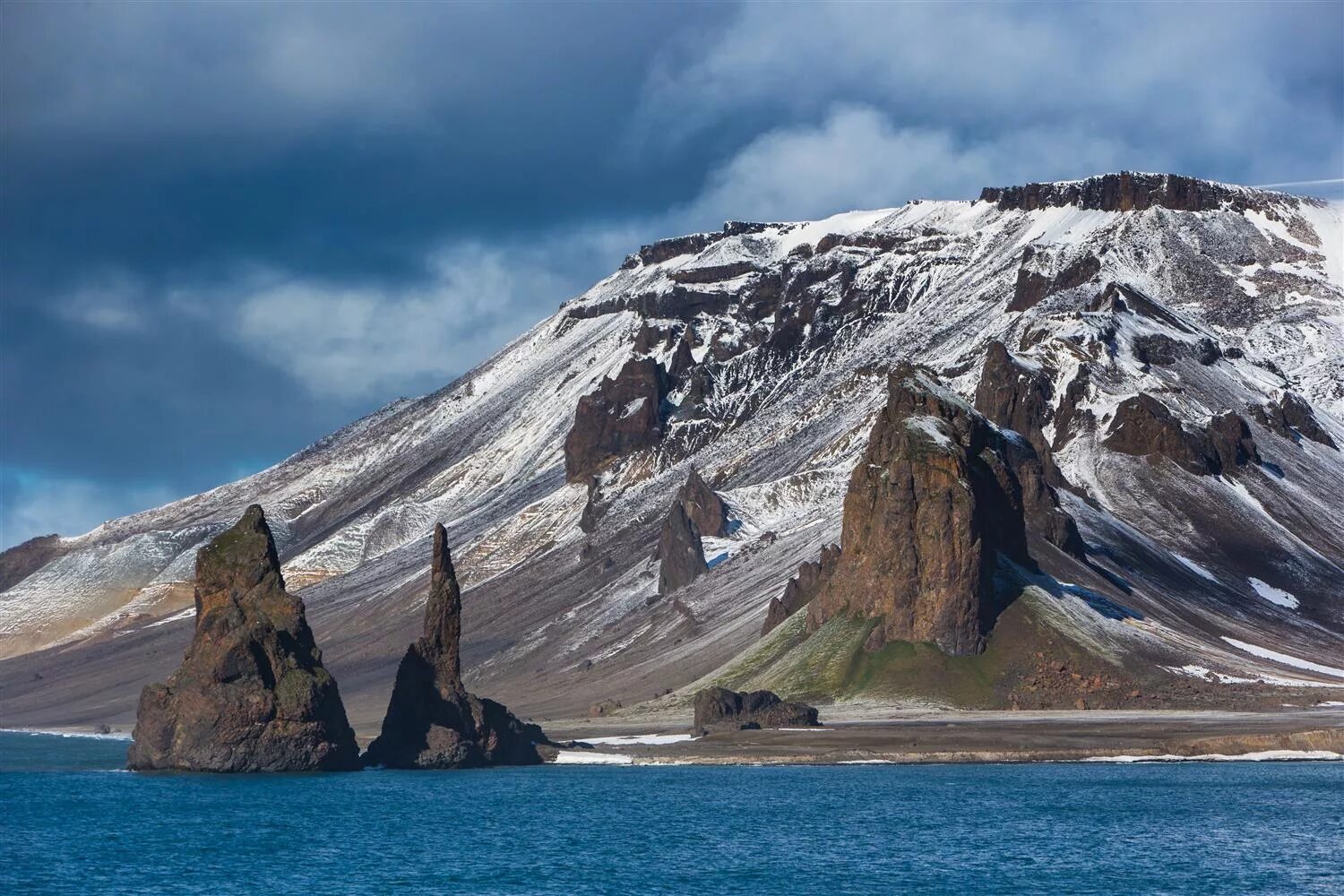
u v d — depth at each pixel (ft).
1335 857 577.43
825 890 525.34
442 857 586.04
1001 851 589.32
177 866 572.10
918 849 593.42
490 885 535.19
